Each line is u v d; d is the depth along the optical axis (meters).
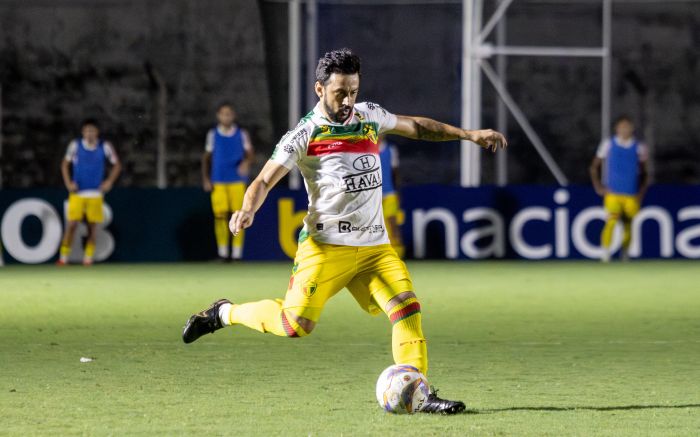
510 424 19.81
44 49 72.62
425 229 67.19
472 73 66.88
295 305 21.31
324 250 21.11
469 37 66.81
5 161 72.12
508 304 43.19
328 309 41.12
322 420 20.20
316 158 20.83
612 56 78.69
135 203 65.81
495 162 74.94
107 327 35.31
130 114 72.94
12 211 64.44
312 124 20.83
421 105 73.81
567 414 20.84
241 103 73.75
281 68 73.38
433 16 73.69
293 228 66.75
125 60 73.25
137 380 24.88
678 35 79.06
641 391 23.61
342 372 26.16
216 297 45.41
